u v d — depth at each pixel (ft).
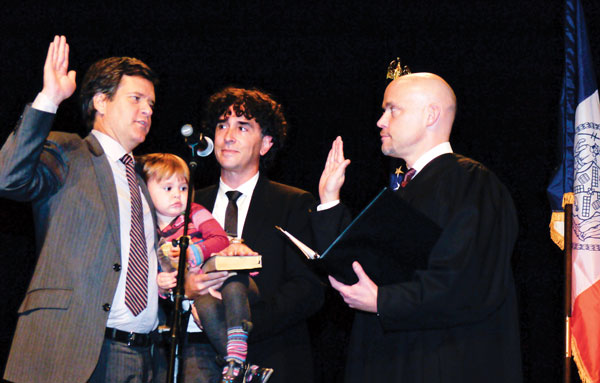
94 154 9.29
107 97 9.80
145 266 9.21
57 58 8.59
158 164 10.32
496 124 15.49
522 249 15.14
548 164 15.23
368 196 15.46
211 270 9.61
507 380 8.33
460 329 8.47
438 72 15.76
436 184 8.93
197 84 16.11
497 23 15.70
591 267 12.40
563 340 13.47
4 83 15.94
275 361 9.95
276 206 10.66
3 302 15.42
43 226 9.05
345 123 15.78
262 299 10.03
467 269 8.20
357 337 9.11
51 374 8.32
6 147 8.29
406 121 9.35
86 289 8.64
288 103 15.94
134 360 8.97
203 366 9.99
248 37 16.24
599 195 12.63
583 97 13.03
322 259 8.36
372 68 15.89
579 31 13.33
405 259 8.42
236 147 10.77
